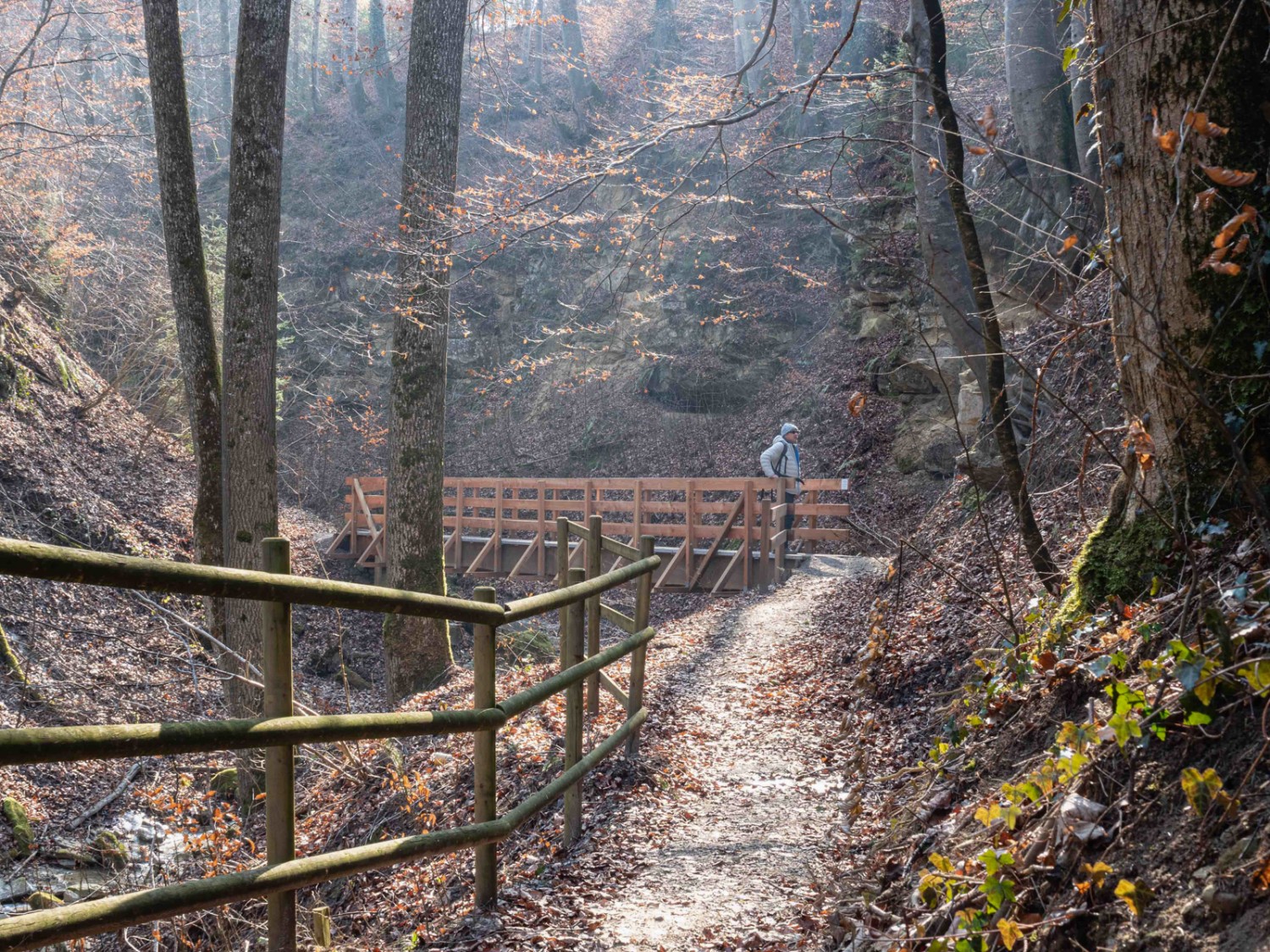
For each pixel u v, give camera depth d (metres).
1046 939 2.32
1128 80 3.69
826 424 19.52
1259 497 2.92
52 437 15.77
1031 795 2.76
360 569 18.48
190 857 6.71
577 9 33.84
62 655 11.48
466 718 3.69
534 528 16.52
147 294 20.69
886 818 4.54
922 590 8.44
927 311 17.72
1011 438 5.05
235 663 10.80
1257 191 3.46
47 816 8.67
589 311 25.23
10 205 18.89
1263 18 3.46
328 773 8.73
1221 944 1.92
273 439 11.51
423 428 12.12
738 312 22.44
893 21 17.47
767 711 7.33
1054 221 12.72
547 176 9.48
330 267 28.70
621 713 7.25
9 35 22.66
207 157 35.38
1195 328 3.57
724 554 14.28
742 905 4.05
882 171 17.44
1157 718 2.61
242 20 11.26
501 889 4.43
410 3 34.88
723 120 7.83
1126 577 3.75
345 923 5.80
